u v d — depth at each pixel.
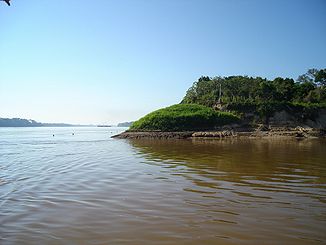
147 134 64.12
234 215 9.39
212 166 19.80
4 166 20.08
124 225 8.54
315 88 99.81
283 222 8.71
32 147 38.38
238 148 34.44
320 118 79.62
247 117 77.44
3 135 83.62
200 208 10.14
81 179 15.12
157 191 12.55
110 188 13.09
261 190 12.76
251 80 104.94
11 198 11.44
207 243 7.32
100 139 60.44
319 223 8.62
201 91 109.56
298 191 12.57
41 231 8.12
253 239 7.53
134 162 21.97
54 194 12.04
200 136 61.00
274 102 79.12
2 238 7.68
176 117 72.50
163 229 8.23
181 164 20.81
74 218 9.15
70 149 34.81
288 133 59.31
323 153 28.06
